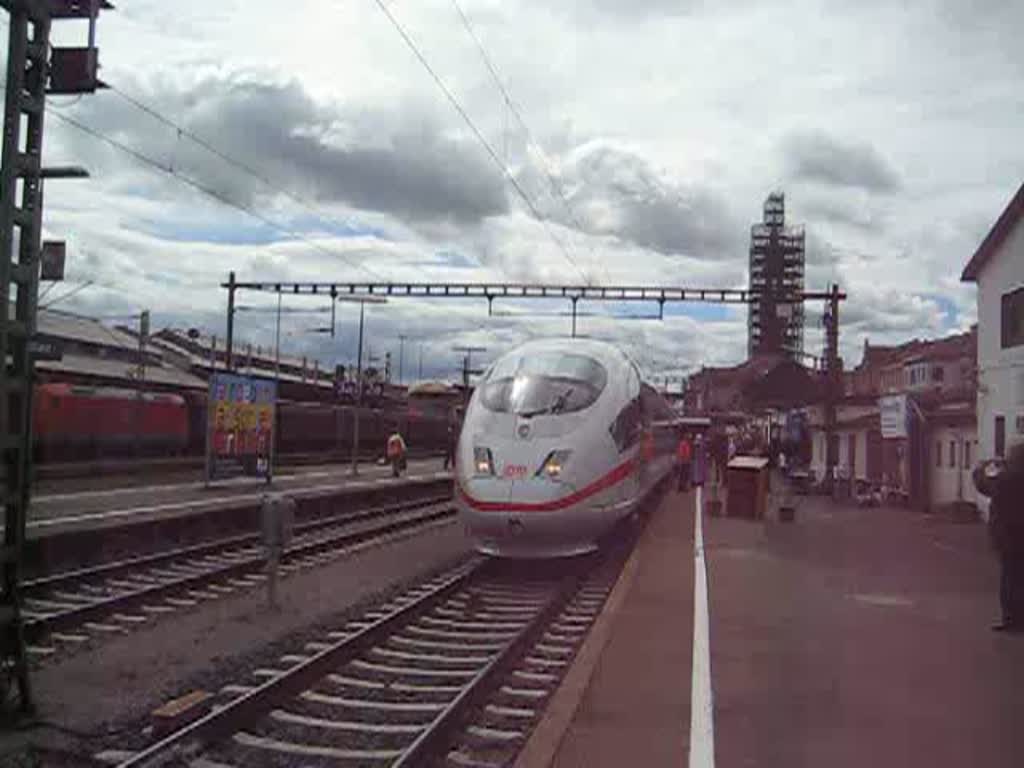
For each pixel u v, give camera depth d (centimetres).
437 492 3428
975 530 2123
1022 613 1039
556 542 1440
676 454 3297
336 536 1945
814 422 4384
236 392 2777
